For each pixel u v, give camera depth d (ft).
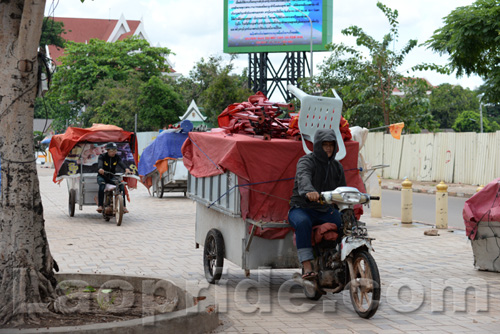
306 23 173.17
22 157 19.47
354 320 19.93
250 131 25.26
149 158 68.69
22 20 18.86
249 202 23.21
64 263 29.58
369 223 47.44
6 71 19.38
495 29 60.44
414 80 110.32
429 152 93.45
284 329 18.85
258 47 177.06
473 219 28.02
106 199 46.47
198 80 186.80
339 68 116.88
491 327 19.07
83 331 16.05
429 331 18.60
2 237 19.27
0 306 18.61
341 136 24.26
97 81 192.44
